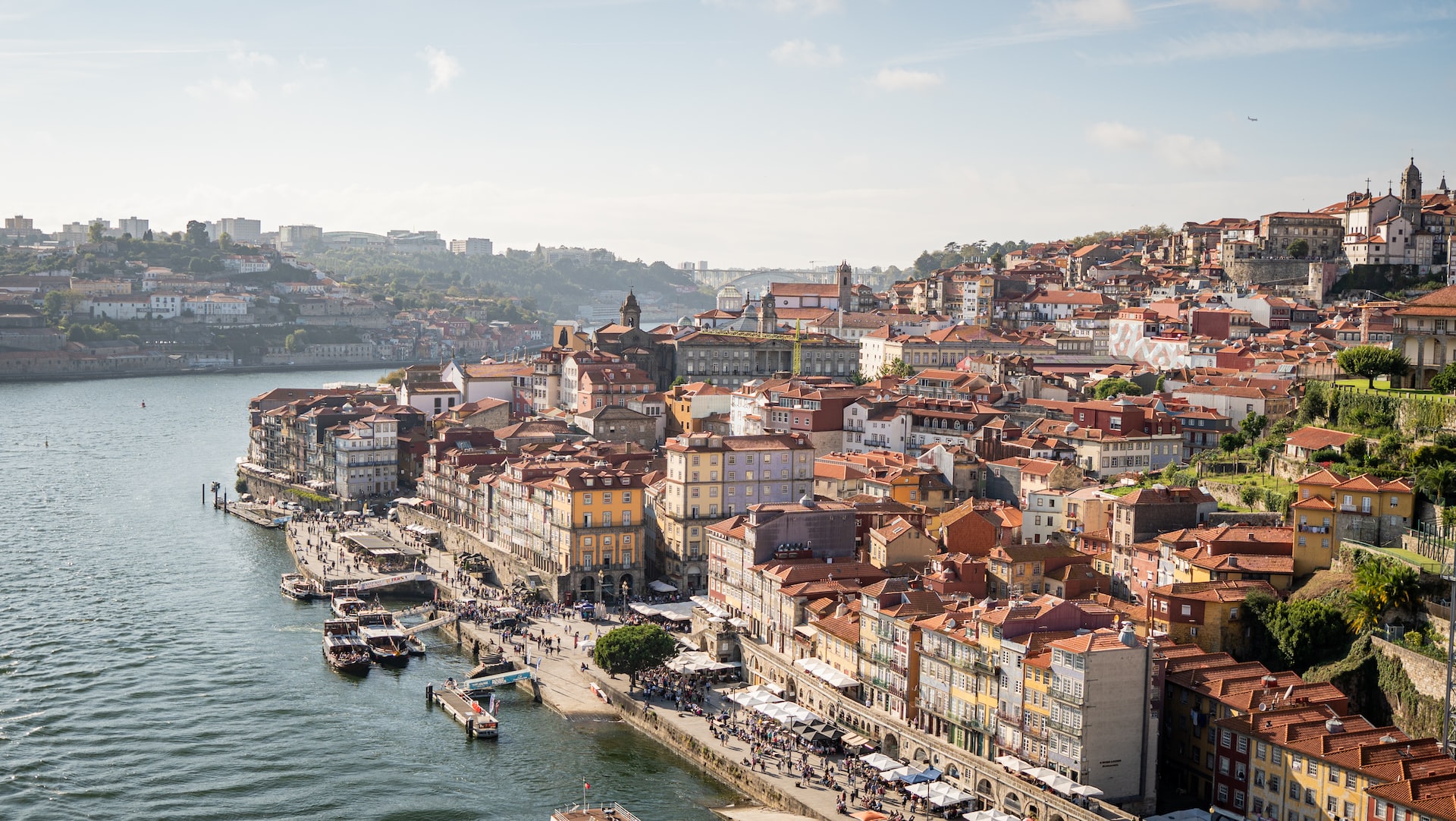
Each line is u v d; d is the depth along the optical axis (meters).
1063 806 190.62
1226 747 197.62
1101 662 195.62
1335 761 179.75
